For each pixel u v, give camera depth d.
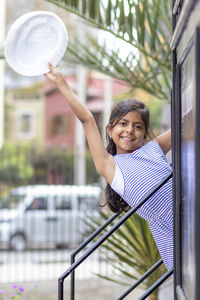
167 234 2.97
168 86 4.62
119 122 3.07
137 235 3.98
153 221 2.99
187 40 2.19
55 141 25.78
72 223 11.24
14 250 12.12
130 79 4.67
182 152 2.58
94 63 4.68
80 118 2.99
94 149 2.98
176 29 2.46
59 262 10.95
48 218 11.90
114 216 3.29
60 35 2.98
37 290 7.53
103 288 7.95
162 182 2.77
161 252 3.04
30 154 11.31
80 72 20.86
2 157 11.62
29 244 12.06
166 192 2.93
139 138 3.06
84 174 14.22
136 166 2.98
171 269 2.88
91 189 11.05
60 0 4.48
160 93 4.73
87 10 4.47
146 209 2.96
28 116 27.23
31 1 20.48
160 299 4.94
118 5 4.37
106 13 4.42
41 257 11.13
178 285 2.62
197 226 1.92
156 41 4.61
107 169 2.98
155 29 4.29
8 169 11.87
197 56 1.92
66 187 11.66
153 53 4.46
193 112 2.04
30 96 26.19
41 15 2.91
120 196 3.26
